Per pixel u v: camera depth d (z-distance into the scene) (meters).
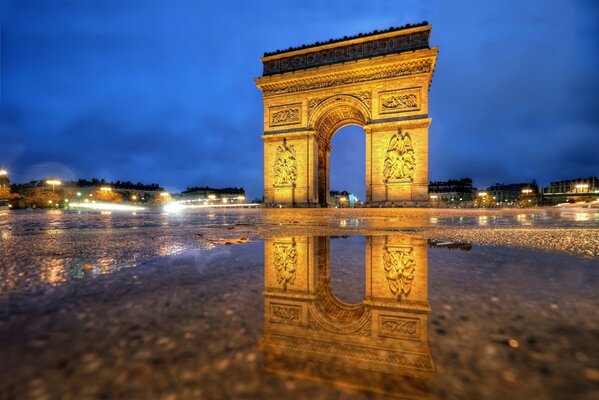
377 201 69.38
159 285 3.93
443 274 4.62
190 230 12.58
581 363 1.97
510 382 1.76
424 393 1.65
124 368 1.92
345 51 75.69
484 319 2.79
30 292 3.55
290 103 78.44
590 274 4.58
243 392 1.67
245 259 5.86
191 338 2.39
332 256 6.21
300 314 2.98
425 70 67.88
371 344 2.31
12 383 1.70
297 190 76.25
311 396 1.62
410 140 67.75
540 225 14.88
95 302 3.21
